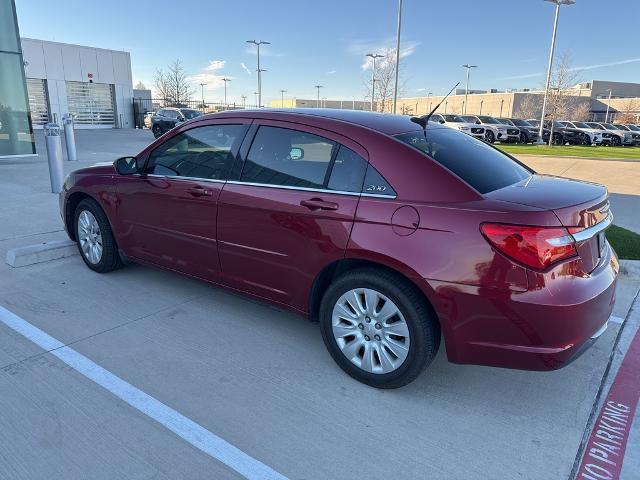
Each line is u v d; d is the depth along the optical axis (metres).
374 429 2.76
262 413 2.87
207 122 3.92
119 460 2.46
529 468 2.50
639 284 5.05
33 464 2.41
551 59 30.89
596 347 3.75
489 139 30.62
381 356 3.04
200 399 2.97
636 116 59.66
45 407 2.84
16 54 13.04
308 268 3.26
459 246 2.69
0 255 5.30
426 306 2.88
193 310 4.20
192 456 2.51
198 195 3.80
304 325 3.99
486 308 2.66
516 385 3.24
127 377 3.17
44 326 3.83
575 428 2.82
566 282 2.60
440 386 3.21
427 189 2.86
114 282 4.75
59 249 5.38
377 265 3.02
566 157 20.17
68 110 34.72
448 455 2.58
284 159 3.43
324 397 3.04
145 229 4.30
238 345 3.64
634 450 2.65
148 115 39.44
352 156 3.14
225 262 3.76
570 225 2.63
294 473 2.42
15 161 13.27
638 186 12.07
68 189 4.98
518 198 2.75
